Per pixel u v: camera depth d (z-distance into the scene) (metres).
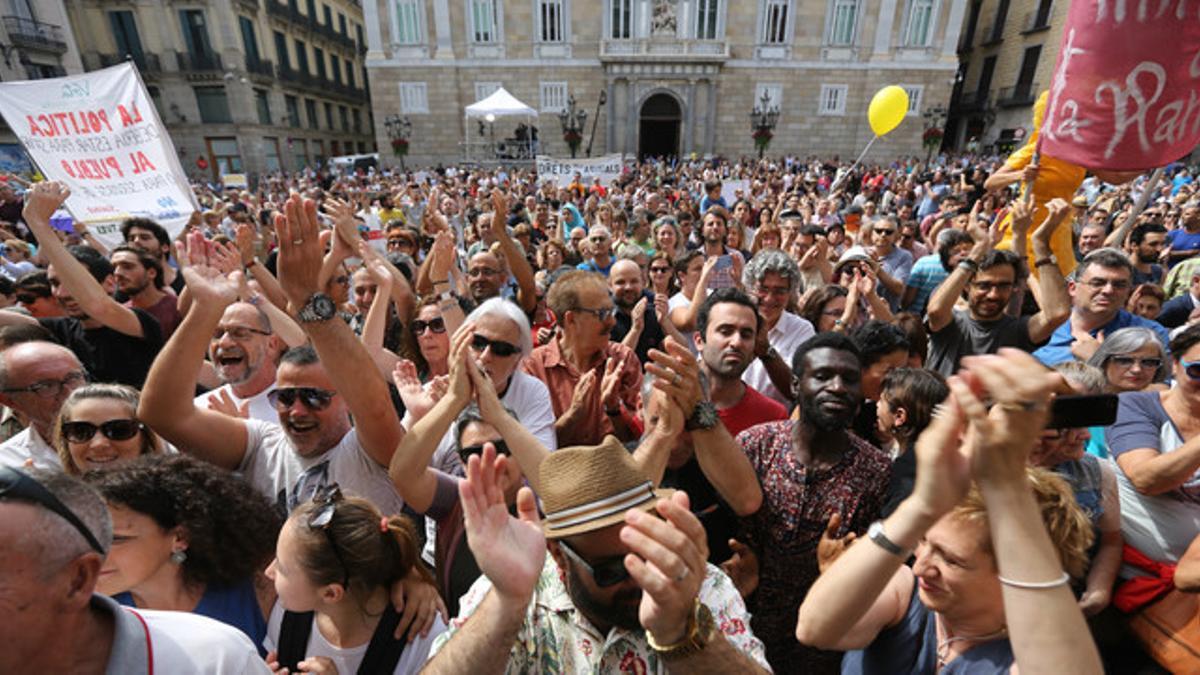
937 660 1.38
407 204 12.42
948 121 36.00
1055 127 3.27
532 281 4.64
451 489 2.01
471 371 1.94
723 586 1.35
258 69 30.61
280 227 1.77
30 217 3.00
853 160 28.89
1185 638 1.73
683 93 28.30
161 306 3.96
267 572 1.85
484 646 1.06
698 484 2.26
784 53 27.81
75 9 27.17
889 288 5.13
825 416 1.93
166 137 4.50
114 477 1.62
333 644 1.63
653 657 1.15
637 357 3.59
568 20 27.53
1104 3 2.94
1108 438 2.22
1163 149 3.00
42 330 2.88
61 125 4.22
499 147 28.62
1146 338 2.42
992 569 1.22
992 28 31.97
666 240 5.81
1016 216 3.56
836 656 2.02
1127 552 1.99
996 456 0.95
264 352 2.91
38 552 0.96
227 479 1.82
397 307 3.94
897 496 1.80
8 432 2.81
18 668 0.98
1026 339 3.39
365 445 2.13
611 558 1.12
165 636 1.12
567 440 2.79
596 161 12.46
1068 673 0.87
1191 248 6.08
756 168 24.56
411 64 27.89
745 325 2.58
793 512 2.01
